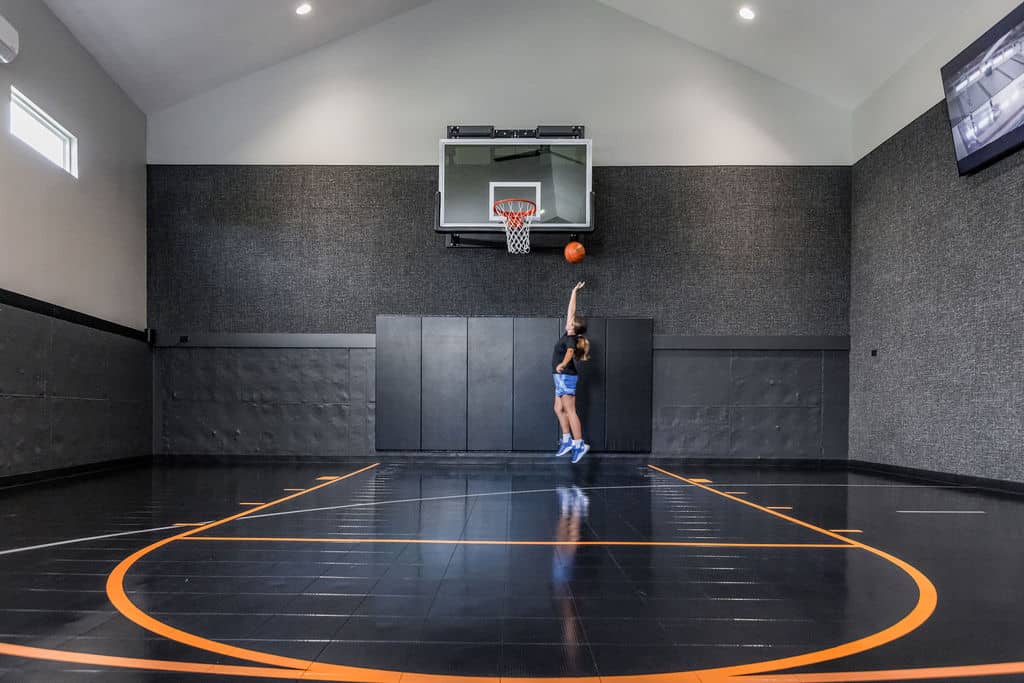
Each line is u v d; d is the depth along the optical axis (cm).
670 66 745
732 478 592
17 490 477
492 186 704
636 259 741
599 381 727
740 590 221
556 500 433
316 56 747
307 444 734
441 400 726
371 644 169
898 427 645
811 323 738
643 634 178
